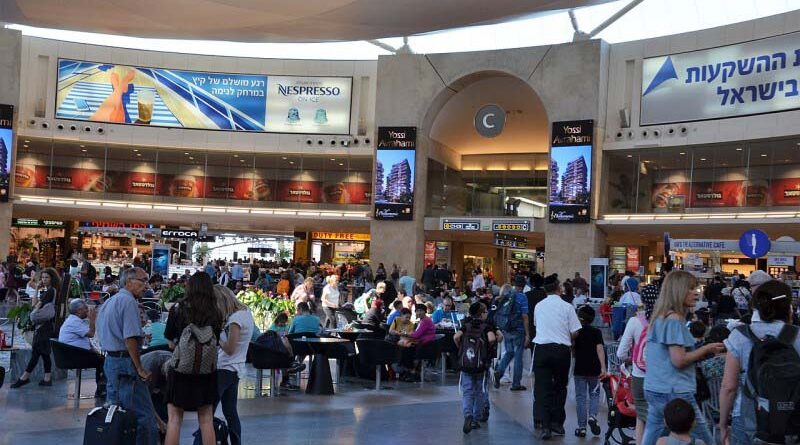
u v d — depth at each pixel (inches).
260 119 1466.5
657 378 237.1
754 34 1155.3
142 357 331.9
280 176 1497.3
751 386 209.6
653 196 1266.0
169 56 1459.2
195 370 262.1
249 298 627.2
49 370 462.3
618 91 1300.4
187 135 1456.7
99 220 1610.5
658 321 238.2
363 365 552.7
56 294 462.3
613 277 1101.1
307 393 471.8
